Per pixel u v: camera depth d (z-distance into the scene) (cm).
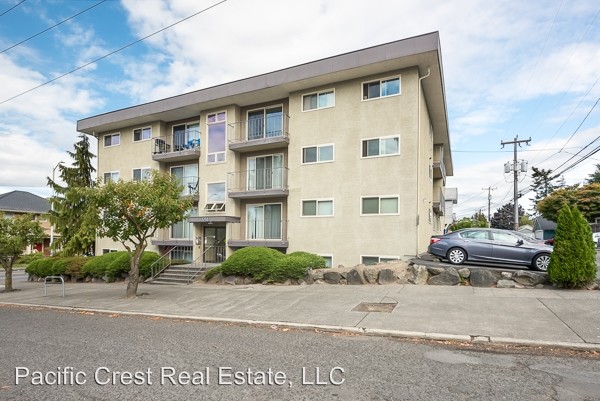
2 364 536
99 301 1161
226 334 703
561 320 684
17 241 1544
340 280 1204
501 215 7381
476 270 1052
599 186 2947
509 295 905
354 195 1598
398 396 404
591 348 555
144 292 1304
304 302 952
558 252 956
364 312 814
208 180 2006
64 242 2550
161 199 1141
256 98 1878
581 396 400
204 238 2062
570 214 967
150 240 2194
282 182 1805
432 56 1427
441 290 1002
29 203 4375
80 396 419
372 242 1547
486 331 641
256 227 1895
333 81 1667
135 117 2194
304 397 405
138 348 609
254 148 1884
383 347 595
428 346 597
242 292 1166
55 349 613
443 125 2188
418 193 1489
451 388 424
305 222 1698
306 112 1738
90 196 1130
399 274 1143
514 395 404
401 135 1523
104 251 2411
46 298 1311
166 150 2242
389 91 1566
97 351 596
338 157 1645
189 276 1603
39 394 426
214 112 2019
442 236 1241
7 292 1570
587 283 942
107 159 2444
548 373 469
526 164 2912
